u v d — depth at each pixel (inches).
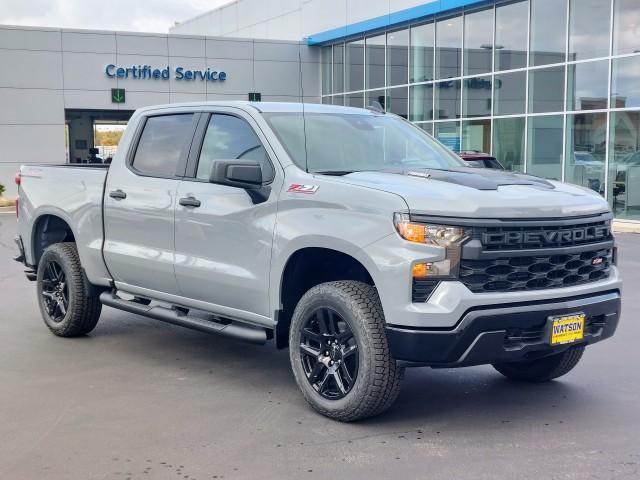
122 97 1215.6
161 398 216.2
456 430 190.5
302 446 178.9
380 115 253.9
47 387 226.1
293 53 1288.1
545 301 185.0
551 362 223.3
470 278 177.0
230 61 1264.8
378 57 1129.4
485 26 917.8
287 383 231.9
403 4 1030.4
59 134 1193.4
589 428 192.4
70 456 172.9
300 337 201.0
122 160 262.7
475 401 215.0
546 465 167.9
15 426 192.2
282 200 204.2
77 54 1187.3
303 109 234.4
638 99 741.9
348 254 186.7
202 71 1252.5
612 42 762.2
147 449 177.0
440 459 171.2
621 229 728.3
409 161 230.5
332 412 193.9
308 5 1284.4
